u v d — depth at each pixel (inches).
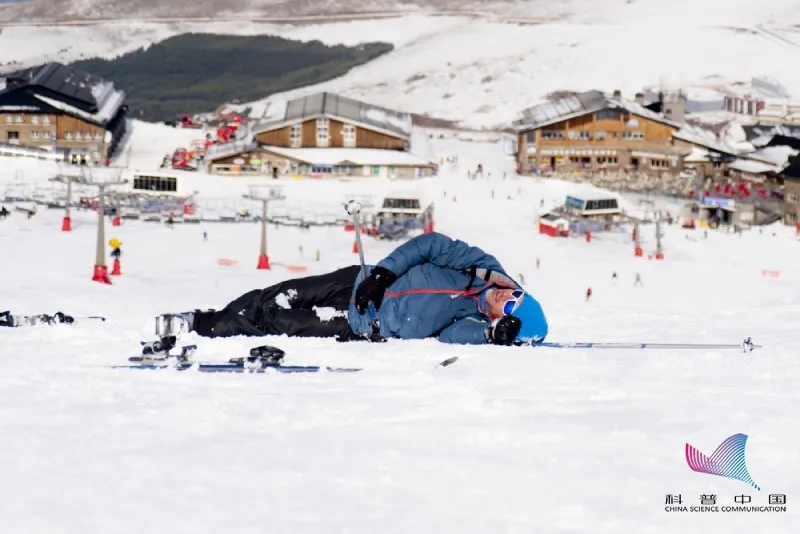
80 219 4618.6
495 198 6058.1
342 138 6953.7
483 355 534.6
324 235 4753.9
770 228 6250.0
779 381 458.9
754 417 374.6
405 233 4923.7
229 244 4340.6
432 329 604.4
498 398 412.5
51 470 300.8
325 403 393.4
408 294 604.7
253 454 320.5
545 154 7337.6
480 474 304.8
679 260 4825.3
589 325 770.8
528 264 4416.8
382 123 7042.3
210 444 331.0
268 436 343.6
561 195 6333.7
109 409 377.7
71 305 1676.9
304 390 427.5
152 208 4928.6
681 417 375.9
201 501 276.8
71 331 607.8
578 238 5054.1
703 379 464.8
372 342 586.9
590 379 462.9
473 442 339.9
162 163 6904.5
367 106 7367.1
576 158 7337.6
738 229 5797.2
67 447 324.8
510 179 6820.9
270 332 610.2
